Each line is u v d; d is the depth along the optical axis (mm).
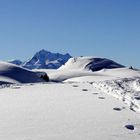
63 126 15734
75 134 14203
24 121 16969
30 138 13648
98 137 13680
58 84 39500
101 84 36375
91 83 41406
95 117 17719
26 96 27109
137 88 32344
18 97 26594
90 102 23031
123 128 15156
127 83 37531
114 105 21641
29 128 15430
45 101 23844
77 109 20250
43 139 13461
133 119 17078
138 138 13492
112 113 18781
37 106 21625
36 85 38312
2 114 19047
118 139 13352
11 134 14367
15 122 16797
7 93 29719
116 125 15758
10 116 18375
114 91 28297
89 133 14344
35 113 19109
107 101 23453
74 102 23141
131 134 14109
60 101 23734
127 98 23719
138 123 16156
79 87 34594
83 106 21359
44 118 17641
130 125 15555
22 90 32219
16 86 37750
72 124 16141
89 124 16062
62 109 20328
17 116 18312
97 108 20516
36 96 26922
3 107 21562
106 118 17406
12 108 21031
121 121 16609
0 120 17375
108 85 34562
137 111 19484
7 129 15328
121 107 20844
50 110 20016
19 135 14172
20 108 20969
